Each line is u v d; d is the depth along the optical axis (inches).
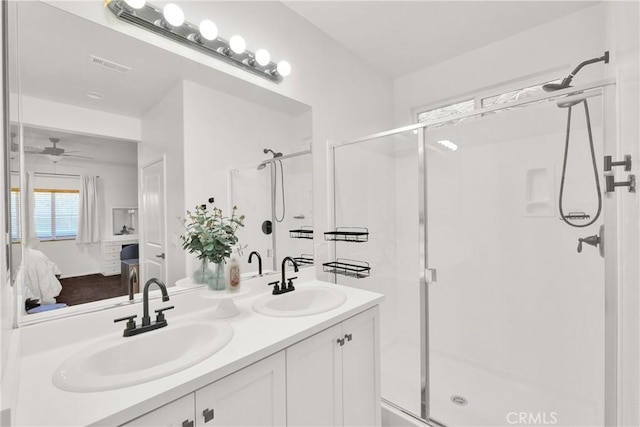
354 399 55.9
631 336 40.5
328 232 86.0
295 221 78.6
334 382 51.4
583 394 71.0
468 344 88.3
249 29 68.8
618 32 50.7
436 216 89.9
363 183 95.0
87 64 46.1
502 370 83.0
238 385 36.7
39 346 39.3
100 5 47.4
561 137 73.7
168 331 44.1
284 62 71.7
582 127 70.4
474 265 87.9
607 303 52.4
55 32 43.0
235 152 66.0
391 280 99.2
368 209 95.6
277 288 65.1
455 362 89.3
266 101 72.5
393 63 105.1
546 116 75.2
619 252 49.6
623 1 44.4
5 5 28.5
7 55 29.2
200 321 48.3
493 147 83.7
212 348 37.7
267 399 40.3
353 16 81.4
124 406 27.3
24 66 40.0
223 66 63.9
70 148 43.8
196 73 59.5
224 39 61.8
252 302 60.6
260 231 70.4
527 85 89.2
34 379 32.5
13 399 25.3
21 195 37.8
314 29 85.2
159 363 41.8
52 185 41.7
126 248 49.0
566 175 73.5
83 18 45.7
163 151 54.4
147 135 52.5
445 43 93.4
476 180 86.7
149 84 53.0
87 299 44.2
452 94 101.7
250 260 68.4
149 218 52.1
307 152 82.1
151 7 51.6
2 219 23.5
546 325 77.2
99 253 45.8
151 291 51.1
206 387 33.5
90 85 46.4
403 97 113.7
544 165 76.7
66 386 30.0
